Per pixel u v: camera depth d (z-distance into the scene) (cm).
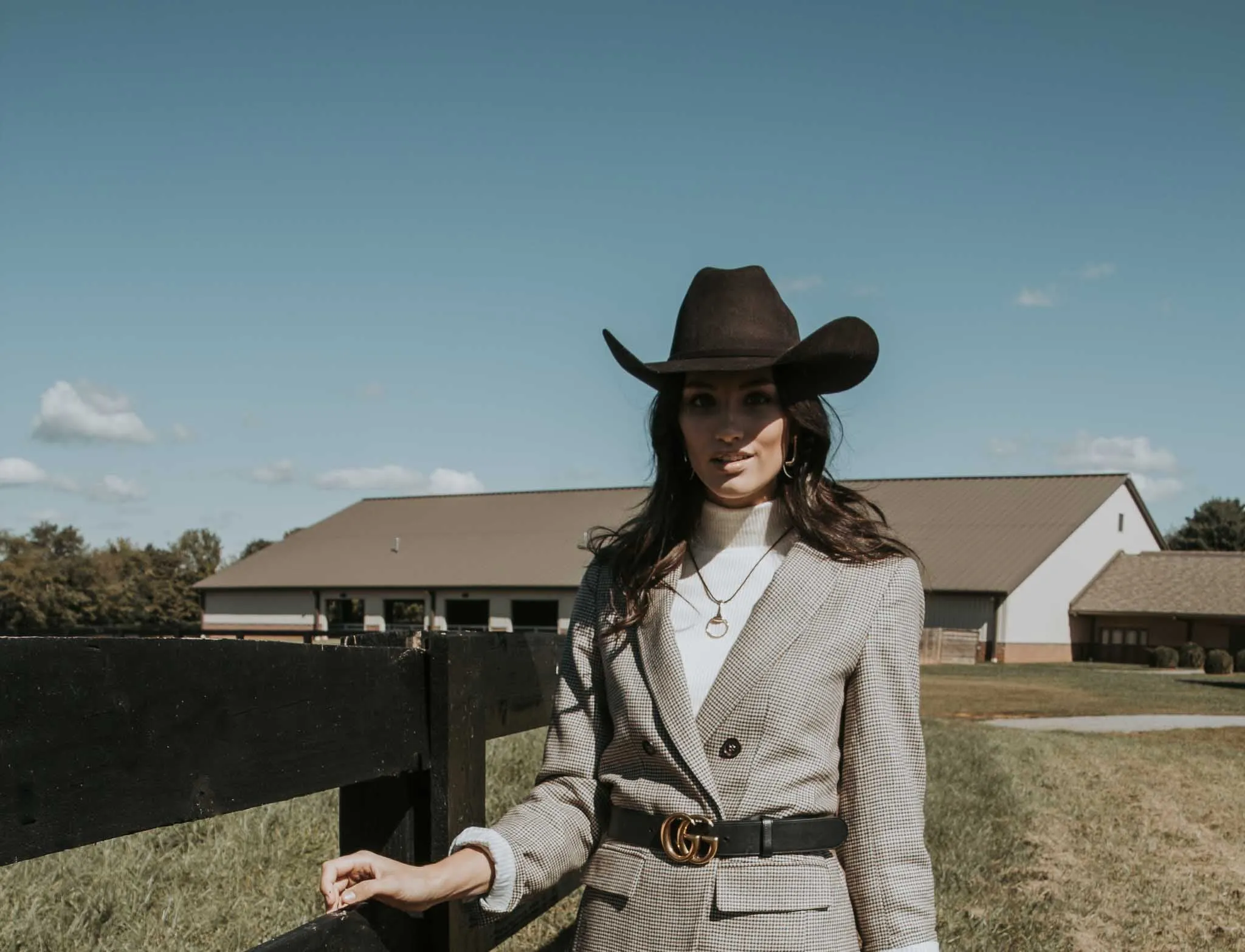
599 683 194
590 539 206
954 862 572
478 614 4809
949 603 4200
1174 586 4419
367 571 4778
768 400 189
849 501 198
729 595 187
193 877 382
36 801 113
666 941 170
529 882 174
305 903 363
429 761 199
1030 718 1888
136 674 126
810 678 176
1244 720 1900
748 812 173
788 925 167
